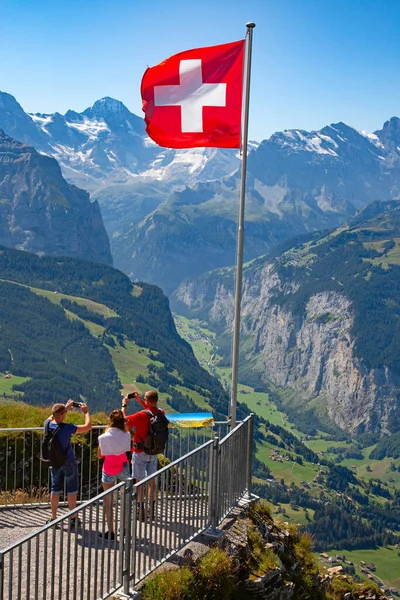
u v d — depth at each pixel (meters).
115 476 16.19
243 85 21.12
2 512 17.92
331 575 22.22
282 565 16.81
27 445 21.53
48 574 13.37
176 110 21.34
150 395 17.02
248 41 20.92
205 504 16.17
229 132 21.27
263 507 19.27
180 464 14.78
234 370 19.81
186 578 13.45
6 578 13.16
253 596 15.32
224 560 14.48
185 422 18.19
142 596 12.78
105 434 16.19
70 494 16.33
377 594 21.95
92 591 12.80
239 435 18.56
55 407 16.39
